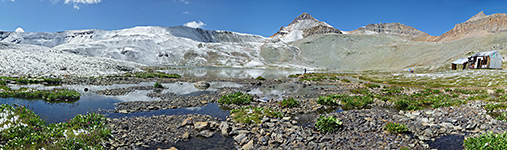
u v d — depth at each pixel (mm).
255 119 16406
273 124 15398
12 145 10328
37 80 33938
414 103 23031
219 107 21656
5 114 13555
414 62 149250
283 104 21547
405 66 143250
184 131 14148
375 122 15422
